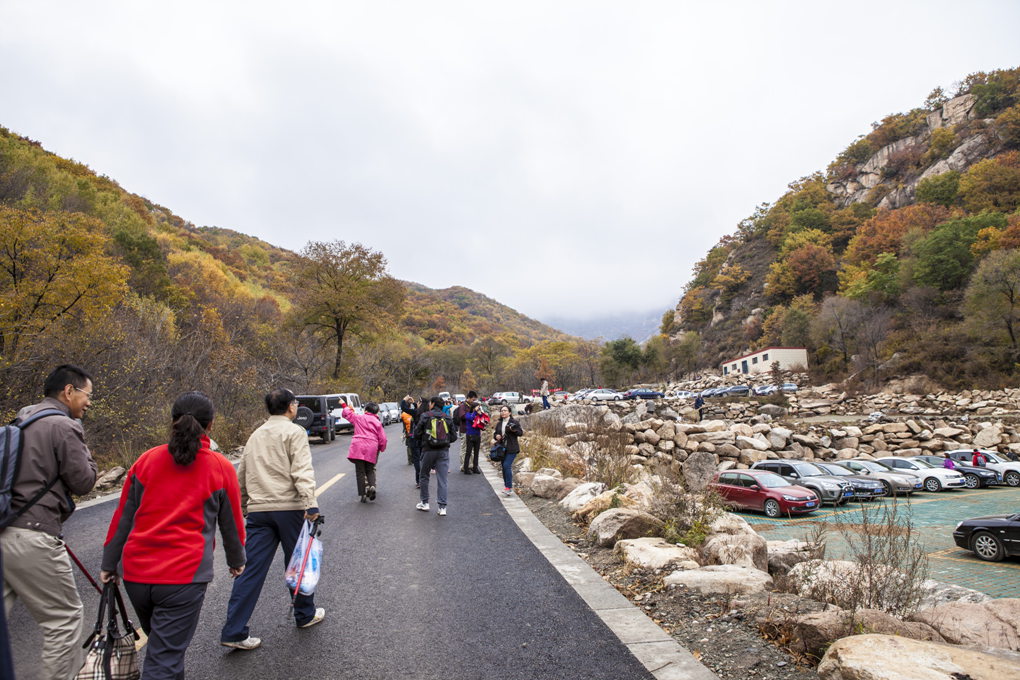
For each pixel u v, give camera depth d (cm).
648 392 5403
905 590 449
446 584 529
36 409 321
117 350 1528
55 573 303
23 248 1531
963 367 5472
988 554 1247
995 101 13712
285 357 3578
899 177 14725
